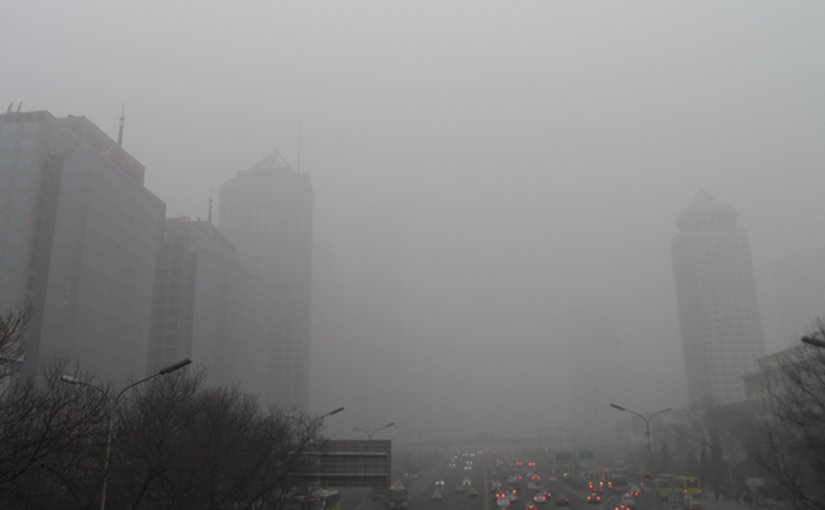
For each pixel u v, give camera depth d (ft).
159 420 168.76
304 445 214.90
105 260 485.15
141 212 545.03
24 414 119.03
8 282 447.01
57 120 503.20
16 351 130.72
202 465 167.02
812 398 179.93
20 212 459.73
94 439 151.02
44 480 136.67
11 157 472.44
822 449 164.14
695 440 468.34
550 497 365.40
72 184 472.03
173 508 165.27
